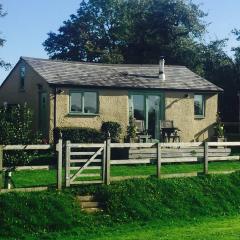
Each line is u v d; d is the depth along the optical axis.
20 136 20.72
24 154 20.80
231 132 42.03
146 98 31.88
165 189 19.17
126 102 31.19
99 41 63.06
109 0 63.53
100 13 64.38
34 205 16.12
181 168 22.81
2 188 16.92
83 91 29.92
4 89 36.88
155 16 58.88
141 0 63.16
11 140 20.39
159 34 58.44
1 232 14.87
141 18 60.31
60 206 16.48
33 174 20.56
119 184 18.61
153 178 19.67
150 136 29.48
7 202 15.88
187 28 58.94
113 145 18.77
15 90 34.72
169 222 17.12
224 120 46.44
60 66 32.28
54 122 29.00
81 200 17.33
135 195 18.25
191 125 33.16
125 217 16.98
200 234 15.07
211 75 51.47
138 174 20.69
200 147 25.64
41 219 15.70
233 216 18.41
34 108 31.39
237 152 30.33
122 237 14.84
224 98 47.12
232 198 20.00
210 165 24.14
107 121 30.47
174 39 57.88
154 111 32.09
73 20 64.19
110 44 63.09
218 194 19.95
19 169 17.08
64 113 29.31
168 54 56.59
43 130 30.27
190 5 59.78
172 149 25.09
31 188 17.03
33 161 23.59
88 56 61.84
